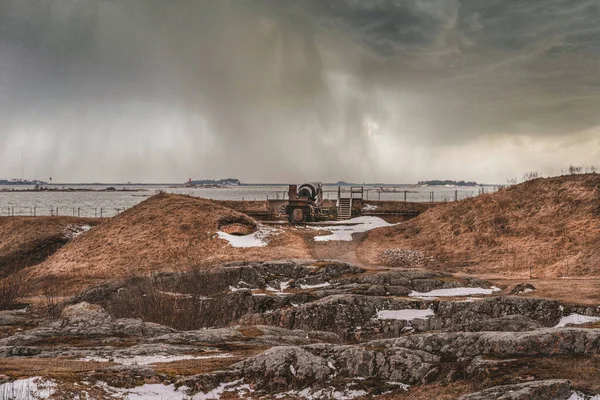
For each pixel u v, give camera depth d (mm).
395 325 27125
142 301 31500
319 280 36875
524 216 54000
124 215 66000
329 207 79188
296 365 15953
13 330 26469
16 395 12703
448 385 14750
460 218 58156
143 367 15594
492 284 34594
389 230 61531
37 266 57156
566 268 39500
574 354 15664
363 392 15141
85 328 23188
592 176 56562
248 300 32406
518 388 12852
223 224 60062
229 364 16703
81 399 13172
